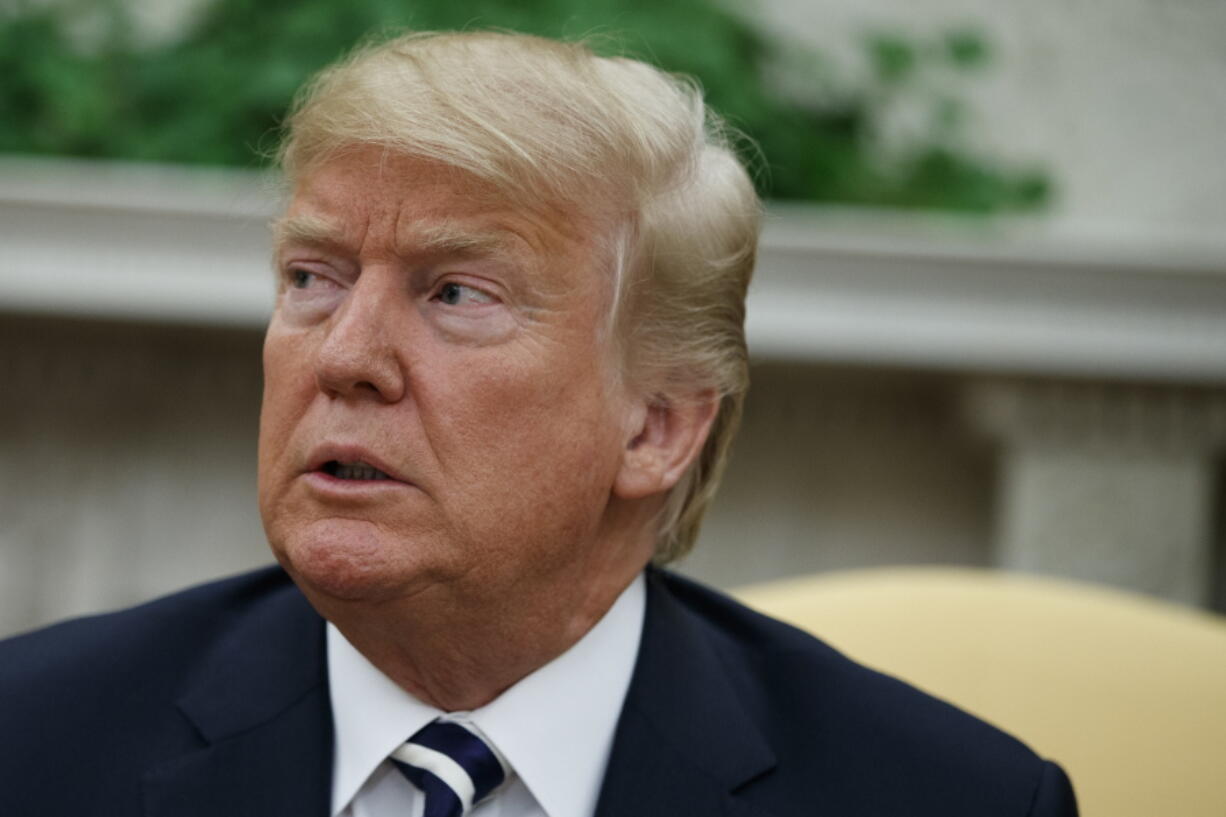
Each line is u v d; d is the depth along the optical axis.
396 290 3.54
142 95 8.89
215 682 4.07
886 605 5.42
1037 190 9.21
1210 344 8.07
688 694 4.10
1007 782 4.09
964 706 5.16
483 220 3.52
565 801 3.91
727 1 8.98
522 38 3.74
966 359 8.11
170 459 8.68
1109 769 4.96
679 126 3.89
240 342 8.52
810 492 8.77
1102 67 9.22
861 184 9.12
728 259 4.02
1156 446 8.32
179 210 7.92
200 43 8.91
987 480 8.75
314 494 3.51
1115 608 5.30
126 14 8.98
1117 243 8.30
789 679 4.34
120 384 8.64
